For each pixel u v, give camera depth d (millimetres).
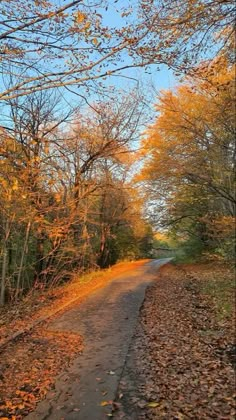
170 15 4391
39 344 7789
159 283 18562
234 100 11375
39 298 14203
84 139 17000
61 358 6824
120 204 27969
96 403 4910
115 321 10008
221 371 6047
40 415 4605
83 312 11359
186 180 19656
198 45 5039
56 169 11859
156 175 19562
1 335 8562
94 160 18531
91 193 19438
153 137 17500
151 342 7820
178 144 16375
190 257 31609
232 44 5715
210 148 14672
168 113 14445
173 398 5047
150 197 23406
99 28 3967
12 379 5801
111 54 4152
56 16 3912
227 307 10984
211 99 12039
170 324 9492
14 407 4832
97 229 28703
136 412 4648
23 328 9148
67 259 19672
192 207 22859
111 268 29703
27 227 13789
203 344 7617
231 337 8031
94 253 26438
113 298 14023
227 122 12961
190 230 28281
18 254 15500
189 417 4496
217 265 22891
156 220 26672
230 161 14727
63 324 9703
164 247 55625
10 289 13547
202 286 15961
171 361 6570
